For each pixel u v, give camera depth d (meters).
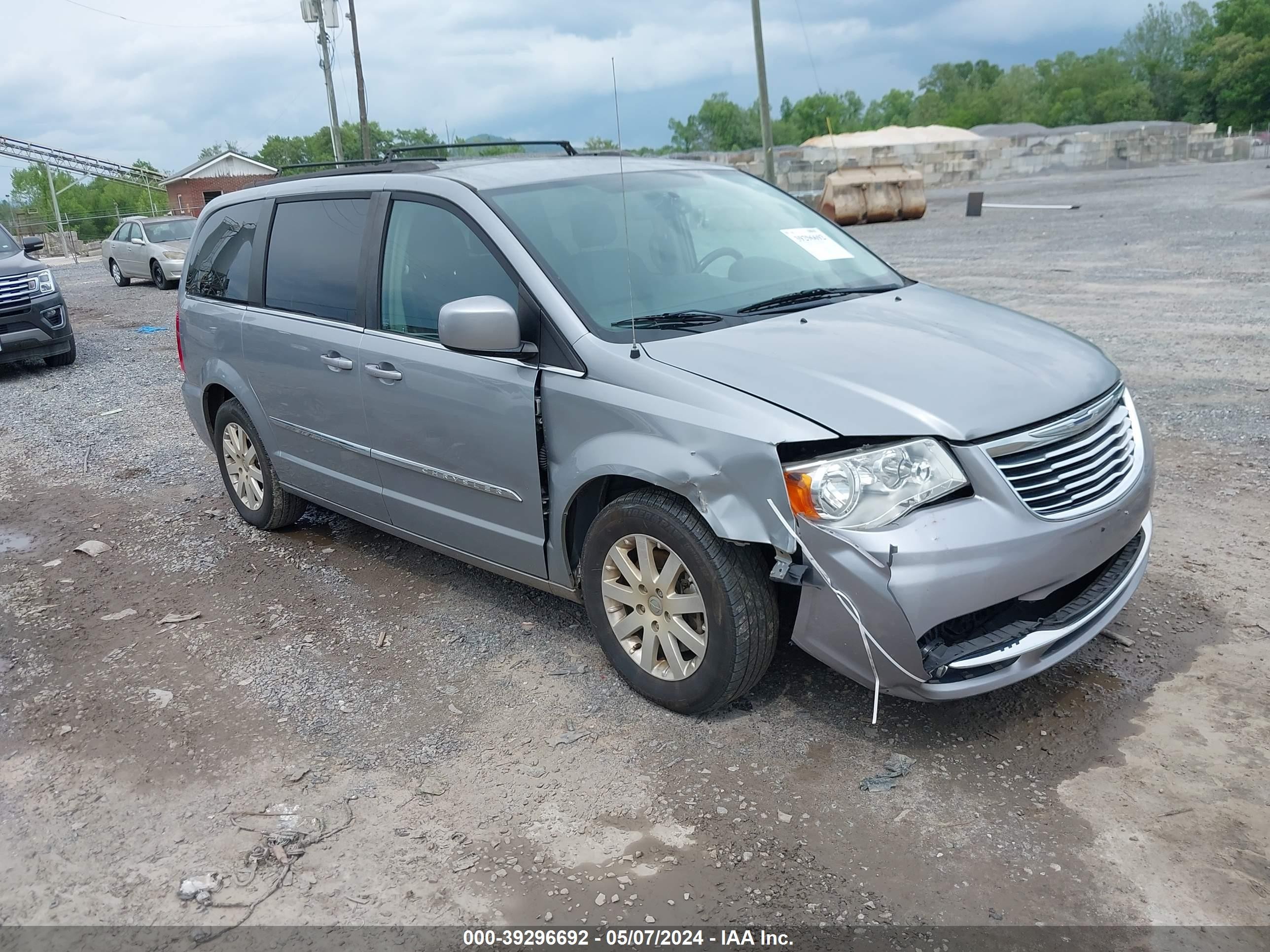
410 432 4.10
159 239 20.70
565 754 3.31
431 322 3.97
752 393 3.04
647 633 3.46
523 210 3.84
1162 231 16.03
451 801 3.11
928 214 25.77
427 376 3.93
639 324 3.50
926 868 2.70
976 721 3.34
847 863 2.73
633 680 3.57
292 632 4.36
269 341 4.86
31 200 92.81
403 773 3.27
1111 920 2.48
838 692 3.56
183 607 4.71
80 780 3.36
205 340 5.47
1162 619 3.89
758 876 2.70
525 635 4.18
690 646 3.31
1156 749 3.12
